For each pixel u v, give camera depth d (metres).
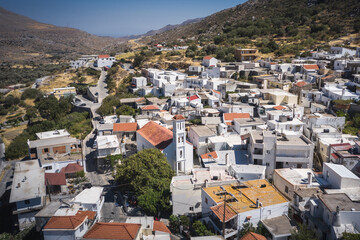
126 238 39.62
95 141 85.75
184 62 167.25
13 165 90.06
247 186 51.50
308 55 151.50
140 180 58.53
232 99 103.38
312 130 73.44
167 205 54.38
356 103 85.81
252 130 74.75
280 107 87.00
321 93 95.75
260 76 124.25
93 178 70.94
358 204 41.72
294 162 61.72
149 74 153.00
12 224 57.75
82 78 188.12
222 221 42.09
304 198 47.69
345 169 52.09
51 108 133.12
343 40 167.75
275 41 189.88
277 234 41.28
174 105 105.56
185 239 47.84
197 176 56.56
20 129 127.31
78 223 43.50
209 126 82.75
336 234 38.56
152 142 71.81
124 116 99.19
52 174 64.31
